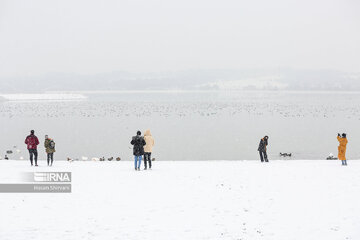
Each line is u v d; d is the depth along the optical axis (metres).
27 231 11.99
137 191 17.06
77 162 29.78
